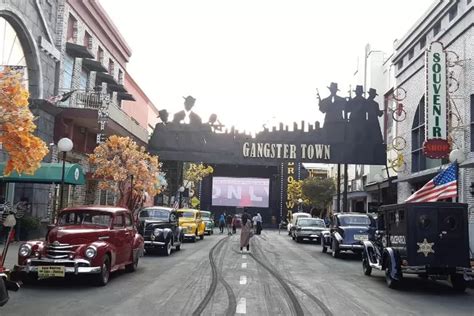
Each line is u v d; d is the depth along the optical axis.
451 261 12.98
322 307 10.27
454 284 13.34
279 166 75.38
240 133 32.91
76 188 30.30
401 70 32.81
